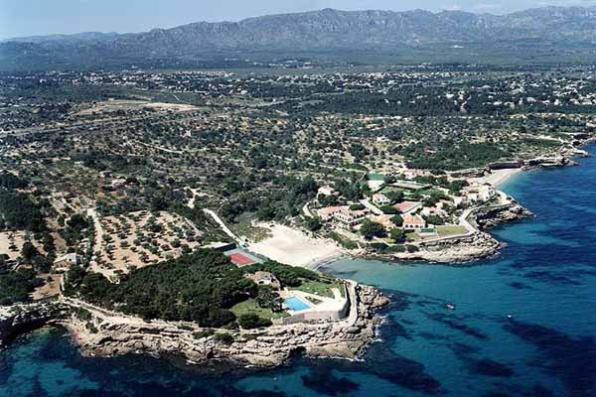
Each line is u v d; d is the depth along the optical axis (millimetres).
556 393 198125
